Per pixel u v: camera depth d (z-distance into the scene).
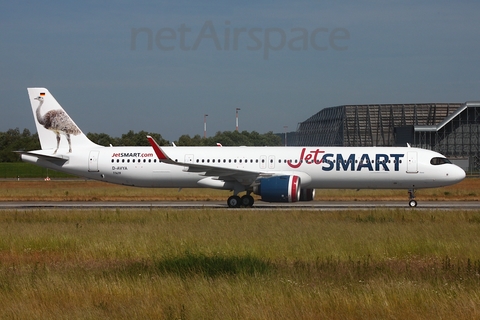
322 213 67.94
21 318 25.30
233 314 25.44
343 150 83.69
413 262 38.59
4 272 34.97
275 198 77.75
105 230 52.91
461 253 41.28
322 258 38.94
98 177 88.00
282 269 35.16
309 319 24.98
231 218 62.31
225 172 78.62
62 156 88.12
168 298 28.38
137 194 112.06
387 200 98.75
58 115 89.56
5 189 134.25
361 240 46.16
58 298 28.59
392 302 26.86
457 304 26.41
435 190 122.44
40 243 45.69
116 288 29.92
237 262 35.47
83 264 38.22
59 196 107.94
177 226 55.50
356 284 30.92
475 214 64.88
